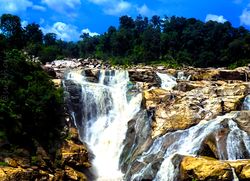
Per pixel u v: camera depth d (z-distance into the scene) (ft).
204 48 332.19
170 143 118.01
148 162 112.98
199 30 341.21
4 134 106.93
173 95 139.03
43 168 109.09
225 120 115.14
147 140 127.85
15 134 110.32
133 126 138.41
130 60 318.24
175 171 99.40
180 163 98.22
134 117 141.38
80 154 120.06
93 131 149.79
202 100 133.28
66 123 132.36
